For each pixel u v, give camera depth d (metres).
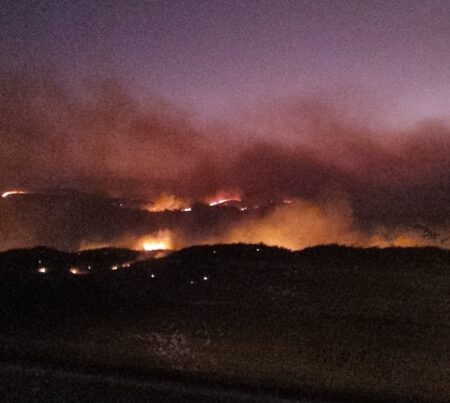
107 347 4.99
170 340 5.09
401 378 4.36
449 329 5.08
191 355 4.80
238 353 4.81
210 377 4.43
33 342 5.12
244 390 4.21
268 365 4.59
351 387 4.27
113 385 4.35
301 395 4.14
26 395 4.44
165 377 4.43
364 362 4.61
